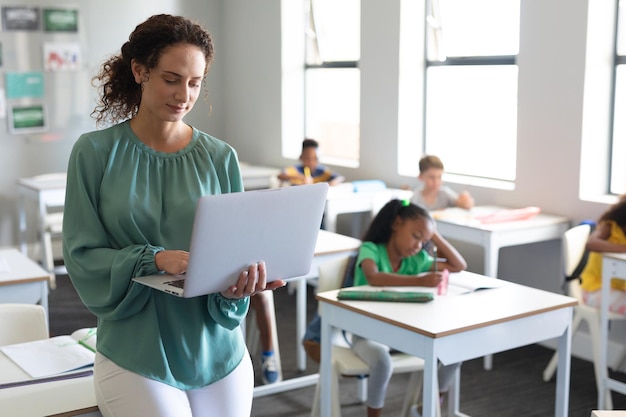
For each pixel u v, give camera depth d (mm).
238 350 1793
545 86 4328
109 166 1666
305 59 6344
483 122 4945
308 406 3566
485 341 2516
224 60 7016
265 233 1598
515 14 4680
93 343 2178
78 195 1660
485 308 2641
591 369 4059
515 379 3926
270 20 6355
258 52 6543
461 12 5012
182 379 1698
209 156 1757
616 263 3365
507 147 4820
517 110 4496
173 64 1570
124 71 1707
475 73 4957
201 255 1511
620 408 3572
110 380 1661
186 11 6828
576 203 4230
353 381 3867
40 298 3127
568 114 4219
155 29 1571
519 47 4438
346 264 3139
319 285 3076
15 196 6344
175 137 1731
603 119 4219
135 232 1662
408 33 5207
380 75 5379
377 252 3055
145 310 1666
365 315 2617
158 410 1623
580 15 4105
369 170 5582
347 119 5984
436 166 4613
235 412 1762
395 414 3475
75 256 1658
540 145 4391
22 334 2322
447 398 3670
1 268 3227
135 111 1746
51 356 2080
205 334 1723
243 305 1740
